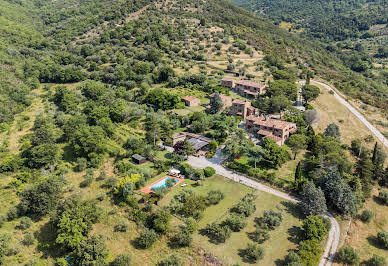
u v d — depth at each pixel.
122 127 124.19
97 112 126.38
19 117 141.62
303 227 74.38
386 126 137.62
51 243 75.44
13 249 72.31
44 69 187.88
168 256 68.81
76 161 105.75
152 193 84.19
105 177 96.75
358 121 141.50
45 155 103.25
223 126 115.75
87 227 74.88
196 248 69.94
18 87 163.38
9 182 95.56
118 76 174.25
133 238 75.69
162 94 143.50
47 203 81.81
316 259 66.69
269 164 102.25
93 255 68.69
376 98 180.25
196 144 109.25
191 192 84.75
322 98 164.25
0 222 79.75
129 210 82.31
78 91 168.62
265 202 84.50
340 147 111.31
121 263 67.19
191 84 167.25
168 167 99.00
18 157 106.00
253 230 75.00
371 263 69.31
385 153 111.94
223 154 105.69
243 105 132.12
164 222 74.88
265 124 118.75
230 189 89.31
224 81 166.12
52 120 133.88
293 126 123.00
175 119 128.62
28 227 79.50
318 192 80.00
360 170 96.12
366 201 89.56
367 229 79.75
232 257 67.50
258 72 188.62
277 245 71.06
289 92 151.25
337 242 74.12
